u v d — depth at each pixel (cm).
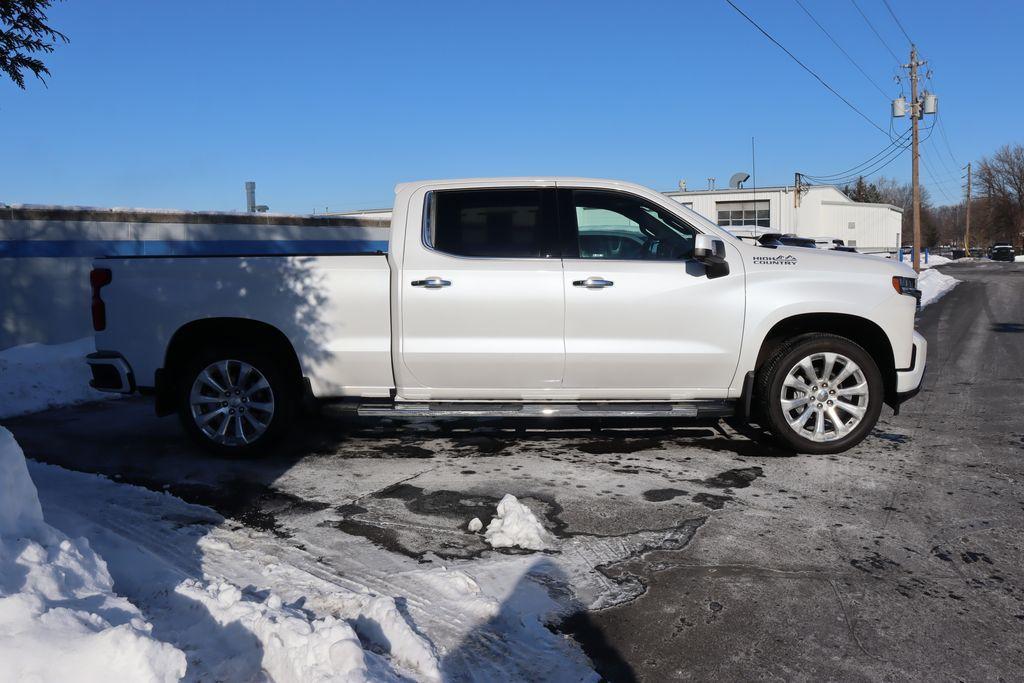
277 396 564
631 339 548
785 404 563
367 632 316
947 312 1930
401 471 540
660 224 568
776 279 555
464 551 403
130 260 572
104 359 575
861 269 567
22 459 323
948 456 580
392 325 548
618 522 443
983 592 364
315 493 493
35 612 261
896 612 345
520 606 344
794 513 458
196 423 570
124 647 240
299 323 554
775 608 347
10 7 411
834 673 299
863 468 547
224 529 432
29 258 969
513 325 544
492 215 560
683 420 685
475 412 553
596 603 350
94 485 506
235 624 309
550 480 517
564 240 557
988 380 938
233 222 1273
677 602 352
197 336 581
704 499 481
